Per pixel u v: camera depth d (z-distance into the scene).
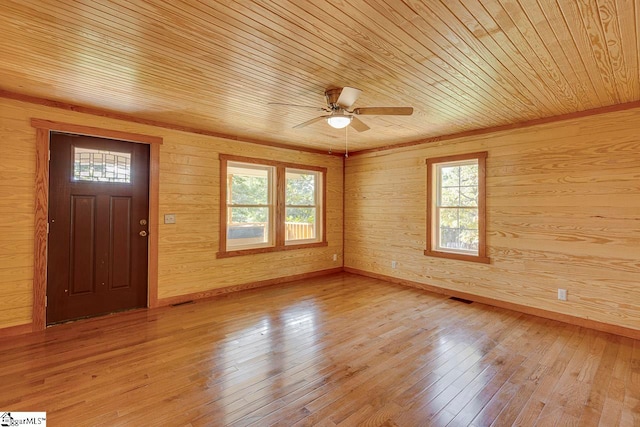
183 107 3.41
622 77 2.55
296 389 2.21
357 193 5.89
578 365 2.54
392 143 5.16
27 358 2.62
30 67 2.45
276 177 5.19
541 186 3.69
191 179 4.25
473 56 2.23
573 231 3.46
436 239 4.78
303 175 5.73
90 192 3.58
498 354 2.73
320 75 2.57
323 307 3.98
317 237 5.86
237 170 4.94
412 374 2.40
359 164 5.84
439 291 4.65
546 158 3.65
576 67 2.38
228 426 1.83
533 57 2.24
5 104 3.02
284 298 4.36
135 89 2.90
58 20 1.82
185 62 2.35
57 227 3.38
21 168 3.12
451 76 2.56
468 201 4.42
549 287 3.62
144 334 3.13
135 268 3.89
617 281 3.19
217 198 4.49
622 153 3.16
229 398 2.10
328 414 1.94
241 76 2.60
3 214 3.04
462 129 4.23
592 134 3.34
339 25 1.87
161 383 2.27
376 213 5.56
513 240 3.91
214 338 3.04
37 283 3.21
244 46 2.12
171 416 1.91
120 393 2.14
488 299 4.13
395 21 1.83
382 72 2.50
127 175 3.81
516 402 2.07
